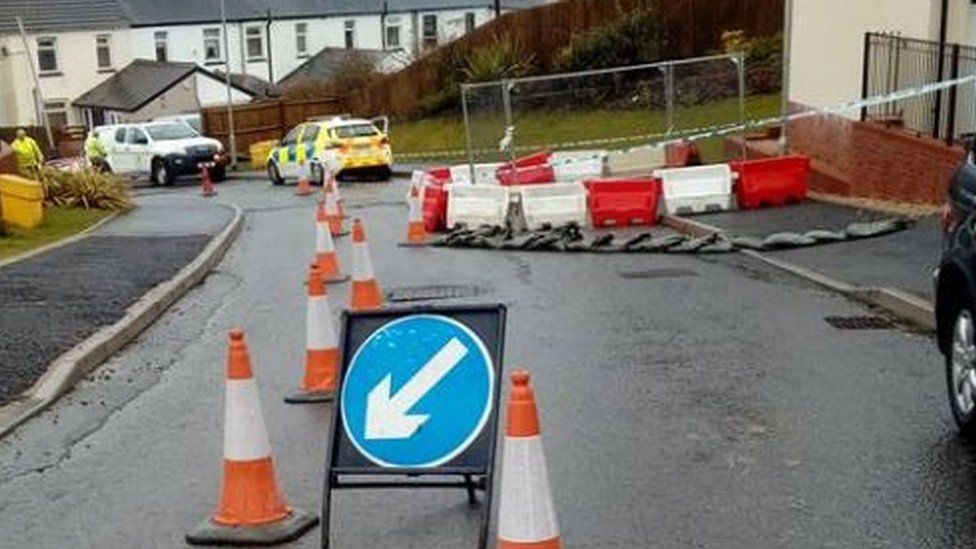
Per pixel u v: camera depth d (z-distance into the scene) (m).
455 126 47.41
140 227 22.91
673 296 12.82
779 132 26.44
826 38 22.48
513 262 16.25
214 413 8.85
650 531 6.07
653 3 44.28
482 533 5.82
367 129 36.66
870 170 19.28
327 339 9.17
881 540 5.84
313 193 33.47
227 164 46.81
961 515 6.13
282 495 6.80
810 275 13.45
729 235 16.86
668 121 26.30
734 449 7.34
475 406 5.94
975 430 7.29
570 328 11.29
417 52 56.88
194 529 6.25
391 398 6.02
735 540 5.92
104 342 10.97
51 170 28.12
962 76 17.59
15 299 13.31
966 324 7.36
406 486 6.08
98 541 6.31
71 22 63.06
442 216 21.11
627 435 7.71
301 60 70.31
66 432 8.44
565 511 6.38
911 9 19.61
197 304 13.97
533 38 48.53
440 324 6.06
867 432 7.58
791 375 9.12
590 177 24.97
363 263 12.13
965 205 7.53
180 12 66.56
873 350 9.87
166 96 59.94
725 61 30.12
